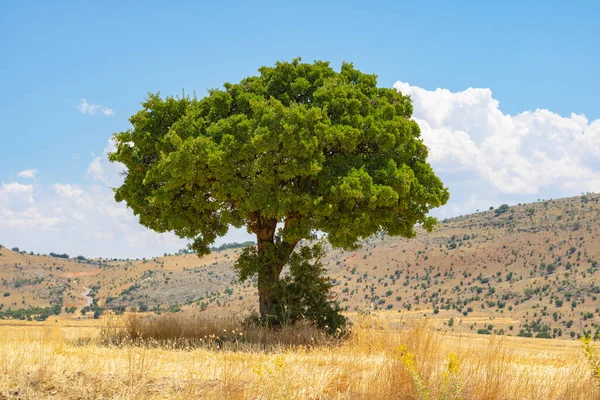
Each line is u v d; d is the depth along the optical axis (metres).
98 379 8.68
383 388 8.41
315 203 17.84
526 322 106.56
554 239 150.50
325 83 20.34
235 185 18.50
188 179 18.38
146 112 20.95
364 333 12.17
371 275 141.75
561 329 101.38
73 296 155.25
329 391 8.47
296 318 18.42
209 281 130.75
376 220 19.81
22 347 11.64
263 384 8.36
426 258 149.50
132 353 11.59
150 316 18.56
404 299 125.38
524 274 135.75
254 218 21.53
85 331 20.11
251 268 20.62
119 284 153.00
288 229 19.22
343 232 18.66
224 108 20.31
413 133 21.33
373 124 19.23
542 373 10.90
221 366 10.17
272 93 21.34
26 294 154.62
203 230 21.14
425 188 20.70
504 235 160.50
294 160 17.78
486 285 132.75
